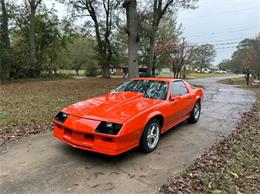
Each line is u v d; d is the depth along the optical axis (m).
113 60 35.69
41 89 15.40
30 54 27.30
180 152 4.32
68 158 3.95
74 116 3.96
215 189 3.05
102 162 3.81
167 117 4.75
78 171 3.50
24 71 27.20
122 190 3.01
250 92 16.70
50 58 36.97
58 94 12.50
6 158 3.93
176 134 5.45
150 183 3.19
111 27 31.53
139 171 3.53
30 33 27.00
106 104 4.29
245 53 38.72
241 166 3.73
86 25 30.17
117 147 3.55
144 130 4.06
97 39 31.53
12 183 3.13
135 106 4.20
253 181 3.28
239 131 5.78
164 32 31.52
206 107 9.32
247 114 7.91
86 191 2.97
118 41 34.03
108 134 3.54
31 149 4.34
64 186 3.08
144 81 5.52
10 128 5.62
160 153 4.26
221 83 30.95
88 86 18.38
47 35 32.50
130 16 13.75
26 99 10.37
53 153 4.15
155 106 4.38
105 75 34.56
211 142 4.91
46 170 3.51
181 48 33.97
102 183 3.17
